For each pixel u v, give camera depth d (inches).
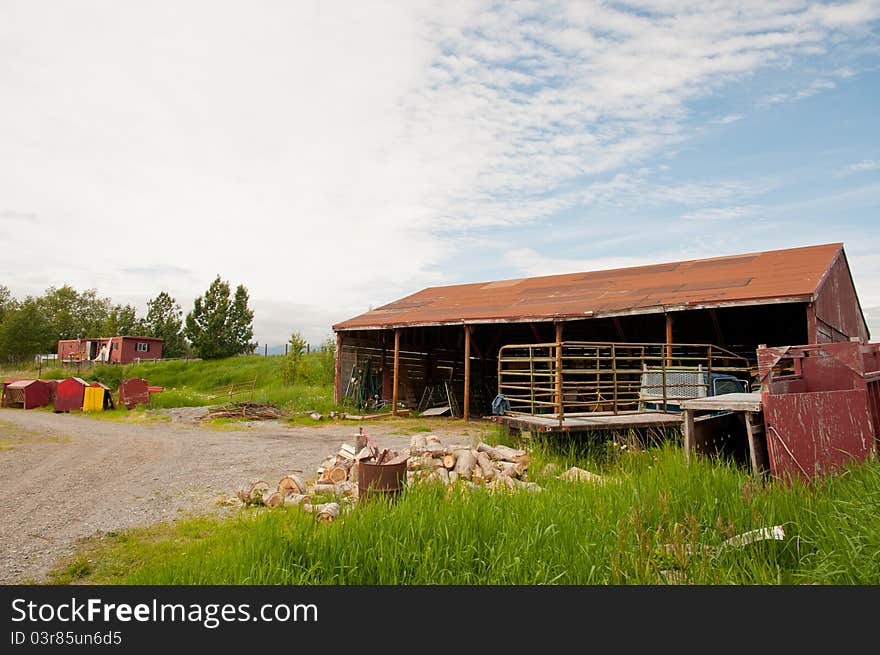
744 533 172.7
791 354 258.1
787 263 588.4
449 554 168.7
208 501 303.1
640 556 156.9
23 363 2311.8
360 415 768.9
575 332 738.8
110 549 225.1
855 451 232.2
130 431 657.6
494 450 351.6
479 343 894.4
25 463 433.7
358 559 167.8
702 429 307.1
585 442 389.1
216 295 1854.1
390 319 812.6
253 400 901.8
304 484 334.6
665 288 599.2
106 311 3395.7
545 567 159.0
